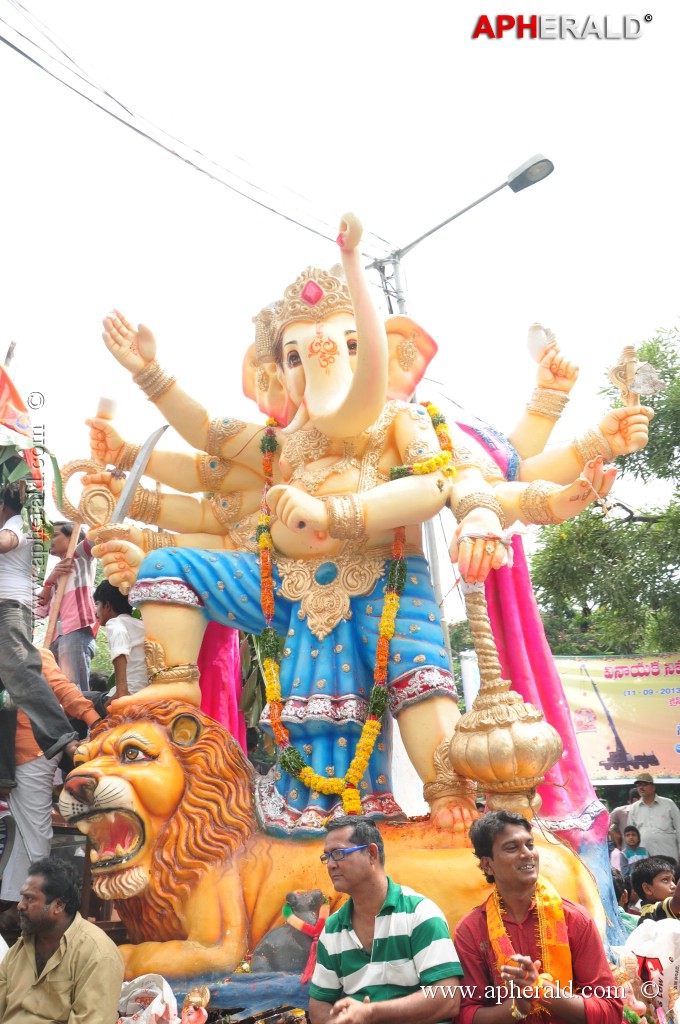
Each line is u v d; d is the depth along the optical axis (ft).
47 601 22.77
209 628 19.58
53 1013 12.00
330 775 16.46
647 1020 13.43
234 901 15.51
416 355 19.43
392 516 16.48
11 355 20.57
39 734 17.87
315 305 18.61
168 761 16.25
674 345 40.65
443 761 15.93
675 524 38.40
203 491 20.16
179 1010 14.64
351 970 10.82
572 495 16.31
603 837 17.29
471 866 14.52
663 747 37.09
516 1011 9.91
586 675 38.11
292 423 18.89
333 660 17.11
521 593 18.21
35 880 12.30
